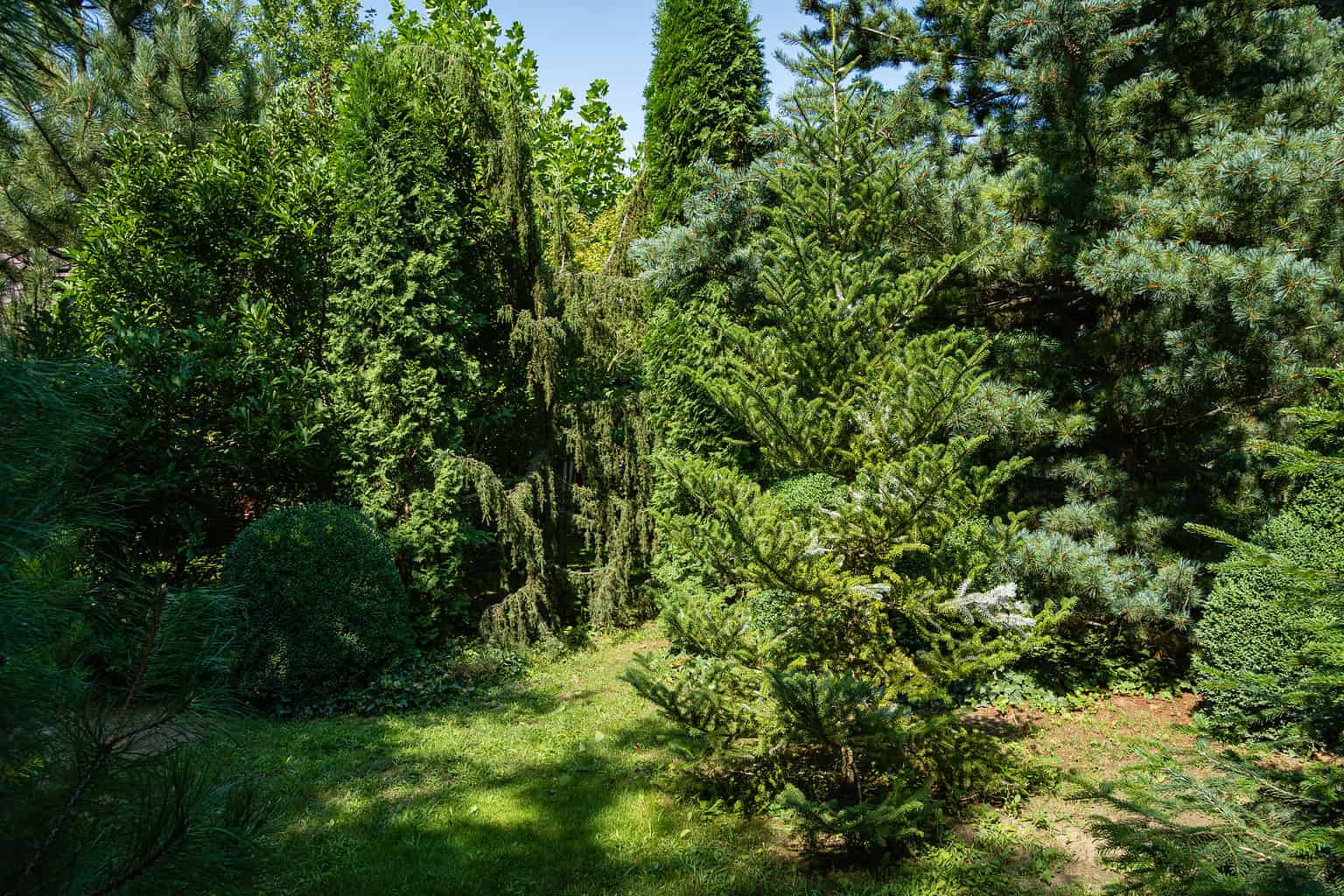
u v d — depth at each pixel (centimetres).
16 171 991
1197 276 504
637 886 376
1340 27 741
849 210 498
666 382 825
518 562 789
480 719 606
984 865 385
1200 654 639
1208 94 698
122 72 1045
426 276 734
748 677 461
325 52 2136
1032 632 405
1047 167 656
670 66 875
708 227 764
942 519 407
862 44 904
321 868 389
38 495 166
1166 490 687
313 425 700
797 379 462
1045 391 656
